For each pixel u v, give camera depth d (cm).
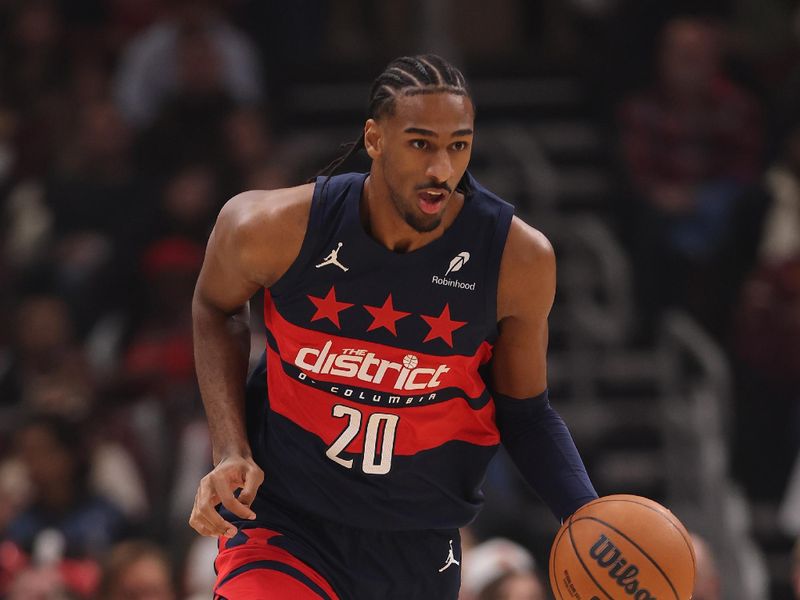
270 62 3372
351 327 1016
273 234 1004
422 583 1113
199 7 3241
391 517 1083
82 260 2844
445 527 1111
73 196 2969
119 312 2777
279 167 2955
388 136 963
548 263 1017
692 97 3133
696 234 2958
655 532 1009
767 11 3616
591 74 3472
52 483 2238
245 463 1021
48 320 2666
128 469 2356
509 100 3488
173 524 2209
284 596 1030
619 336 2905
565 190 3262
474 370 1060
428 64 963
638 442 2842
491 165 3294
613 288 2900
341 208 1002
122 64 3272
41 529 2206
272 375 1068
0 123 3219
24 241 2986
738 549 2531
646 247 2925
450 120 948
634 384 2894
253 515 1002
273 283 1023
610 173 3238
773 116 3212
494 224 1011
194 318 1080
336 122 3431
